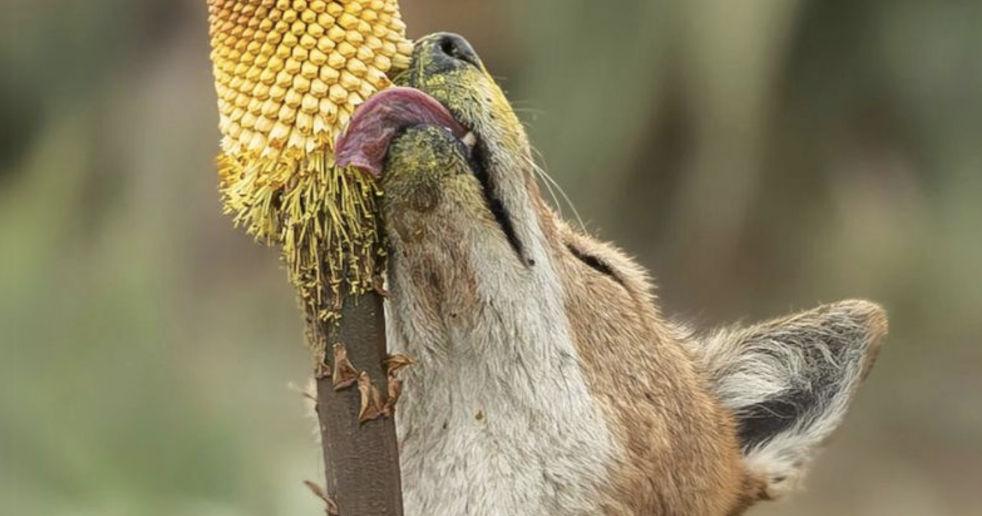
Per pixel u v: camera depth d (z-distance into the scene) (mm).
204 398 12469
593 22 16234
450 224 5605
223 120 5086
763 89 15930
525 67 16859
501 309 5957
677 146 16344
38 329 12281
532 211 5961
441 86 5551
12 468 11117
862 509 16297
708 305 16734
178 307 15547
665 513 6809
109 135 17297
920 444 16828
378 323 5199
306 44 5016
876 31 16484
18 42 17750
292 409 14242
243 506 11641
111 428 11609
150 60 17641
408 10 17094
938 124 16703
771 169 16516
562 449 6277
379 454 5156
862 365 8195
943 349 17031
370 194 5234
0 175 17391
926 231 16797
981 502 16219
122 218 16562
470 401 6188
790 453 8125
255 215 5176
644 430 6668
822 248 16688
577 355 6398
